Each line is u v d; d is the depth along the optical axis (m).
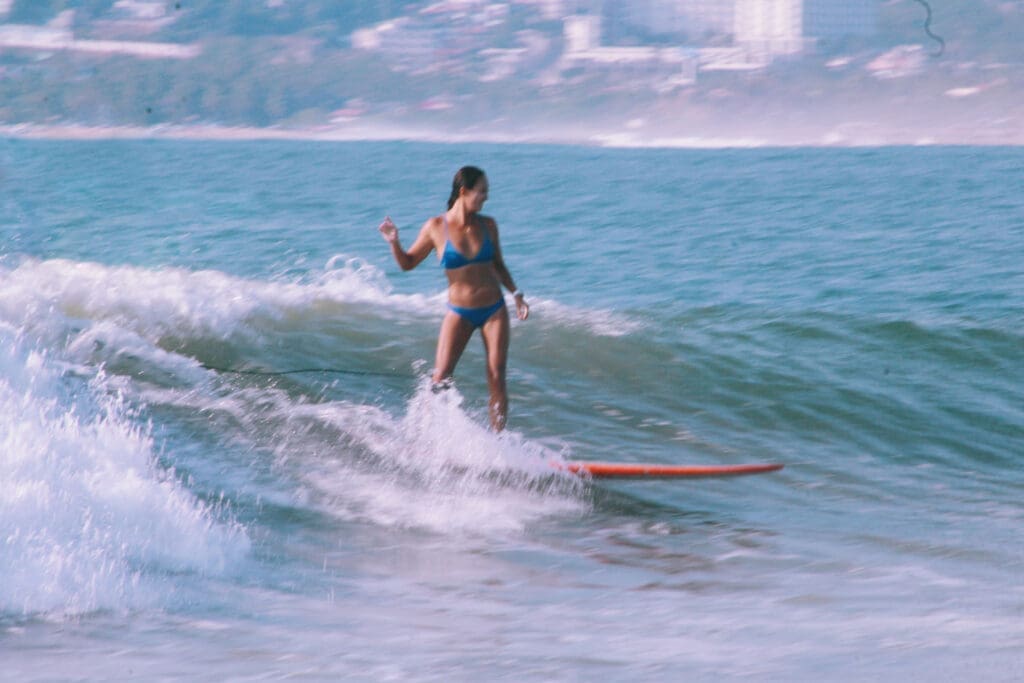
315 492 7.04
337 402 8.82
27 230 20.94
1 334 8.73
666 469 7.78
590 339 11.05
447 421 7.92
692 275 17.20
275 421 8.20
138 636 4.61
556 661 4.48
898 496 7.77
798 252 19.88
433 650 4.61
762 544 6.61
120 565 5.36
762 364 10.68
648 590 5.71
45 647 4.42
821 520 7.15
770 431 9.23
